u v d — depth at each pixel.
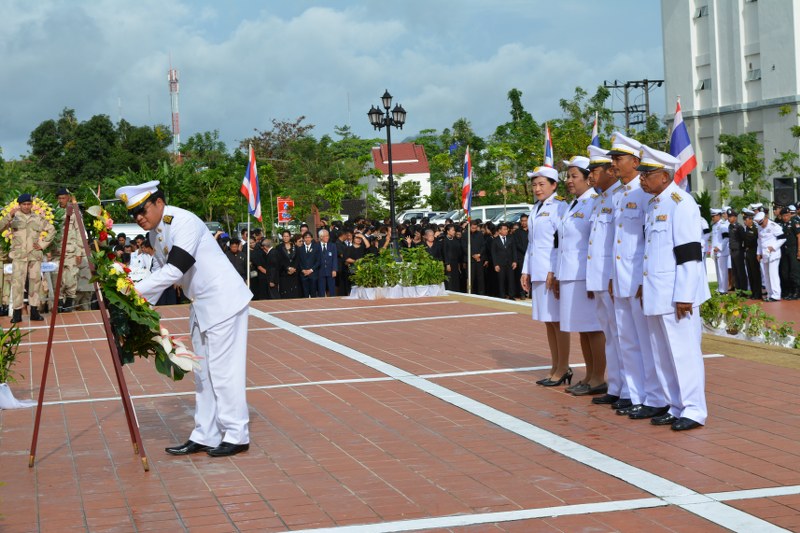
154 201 7.10
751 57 44.00
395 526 5.44
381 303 18.50
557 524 5.39
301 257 21.09
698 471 6.36
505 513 5.61
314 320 16.00
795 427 7.48
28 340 14.50
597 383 9.12
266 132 58.47
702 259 7.62
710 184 46.81
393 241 22.36
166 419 8.65
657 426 7.73
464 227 23.28
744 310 12.98
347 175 57.50
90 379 10.87
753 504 5.62
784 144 41.97
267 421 8.35
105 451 7.47
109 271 6.82
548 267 9.46
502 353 11.75
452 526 5.41
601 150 8.60
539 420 8.05
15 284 16.78
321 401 9.14
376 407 8.79
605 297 8.55
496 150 48.94
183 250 7.02
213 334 7.18
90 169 65.00
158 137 70.94
